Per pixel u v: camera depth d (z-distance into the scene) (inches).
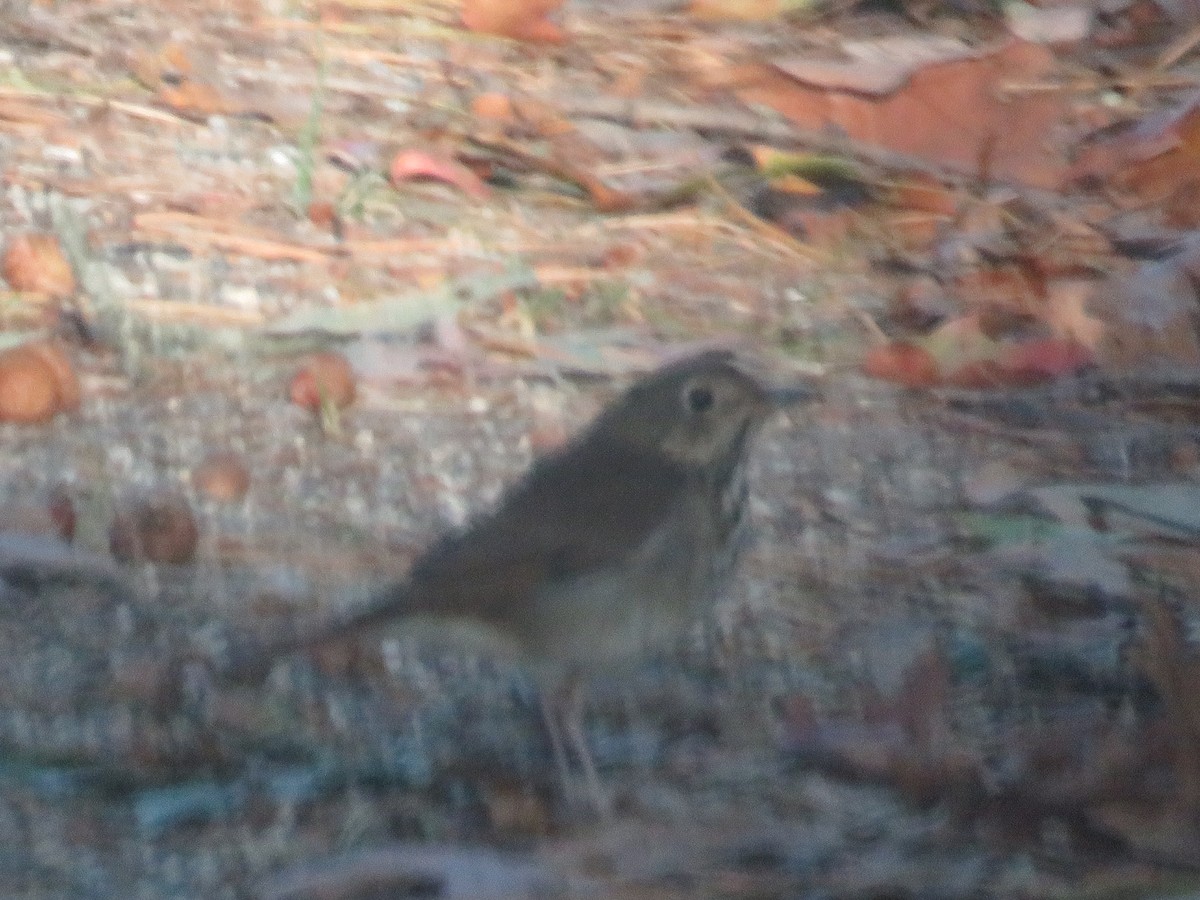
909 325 463.5
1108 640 360.8
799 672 350.9
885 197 508.1
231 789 316.5
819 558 383.2
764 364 444.5
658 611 322.3
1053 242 494.0
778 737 333.4
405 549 377.1
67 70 524.1
